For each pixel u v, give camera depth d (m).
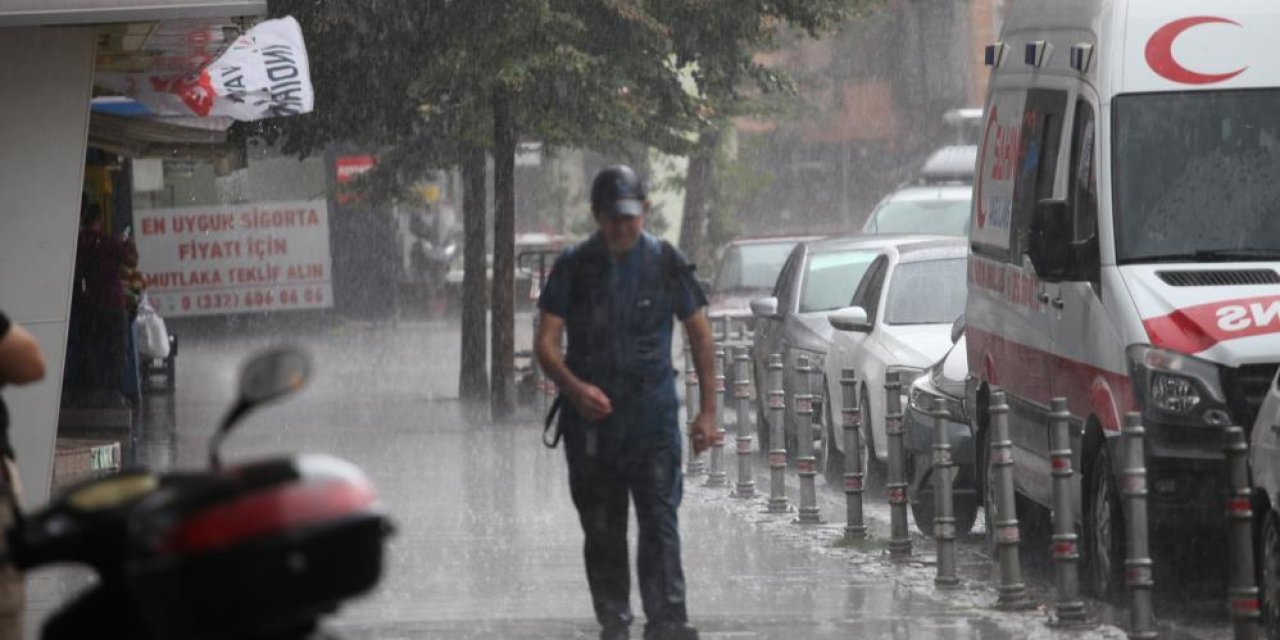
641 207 20.89
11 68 31.84
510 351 61.22
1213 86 27.42
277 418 60.31
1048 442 28.55
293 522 9.58
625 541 21.42
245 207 89.50
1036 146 30.30
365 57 60.59
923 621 24.12
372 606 25.86
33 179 31.80
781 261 70.81
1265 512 23.16
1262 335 25.00
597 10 60.72
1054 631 23.25
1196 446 24.89
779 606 25.77
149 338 59.03
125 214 63.84
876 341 41.34
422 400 67.81
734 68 64.81
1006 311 31.25
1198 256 26.64
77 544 10.35
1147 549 22.05
